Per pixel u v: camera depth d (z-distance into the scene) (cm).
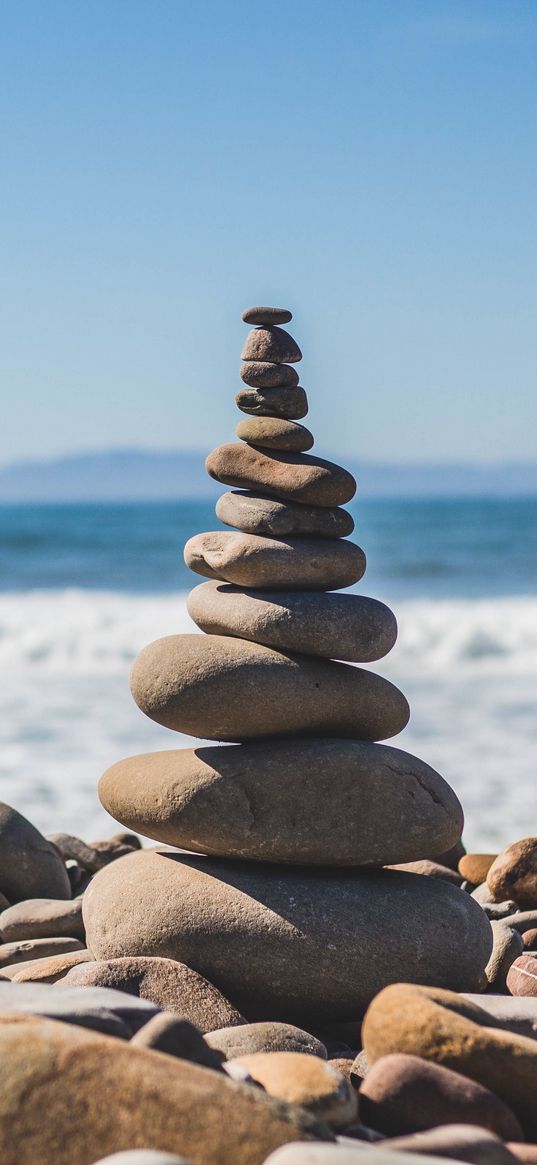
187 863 150
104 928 148
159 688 149
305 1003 143
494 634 475
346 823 145
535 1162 114
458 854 199
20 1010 120
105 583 794
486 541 1067
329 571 149
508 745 300
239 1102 111
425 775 149
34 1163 108
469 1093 118
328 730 150
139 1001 124
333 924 144
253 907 144
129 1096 110
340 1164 104
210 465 153
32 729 324
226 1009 139
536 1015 131
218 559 150
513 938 158
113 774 154
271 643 148
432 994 124
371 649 149
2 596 673
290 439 151
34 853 187
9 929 169
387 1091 118
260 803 146
